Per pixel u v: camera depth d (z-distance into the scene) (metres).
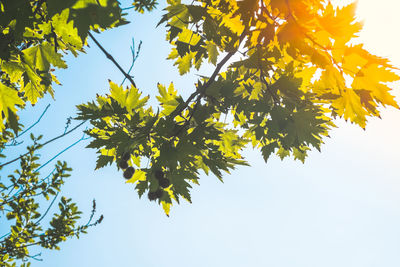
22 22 2.35
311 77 3.41
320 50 2.92
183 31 3.46
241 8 3.01
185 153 3.31
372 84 2.91
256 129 3.73
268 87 3.48
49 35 2.75
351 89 3.02
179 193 3.43
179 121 3.70
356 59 2.88
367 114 3.04
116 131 3.32
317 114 3.50
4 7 2.30
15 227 6.48
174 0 3.43
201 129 3.39
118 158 3.53
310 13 2.82
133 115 3.43
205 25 3.38
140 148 3.44
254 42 3.21
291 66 3.41
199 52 3.50
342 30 2.81
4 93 2.92
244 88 3.67
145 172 3.48
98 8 1.92
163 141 3.32
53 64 3.21
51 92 3.53
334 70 3.00
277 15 2.97
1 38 2.55
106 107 3.40
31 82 3.11
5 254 6.40
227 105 3.69
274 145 3.73
